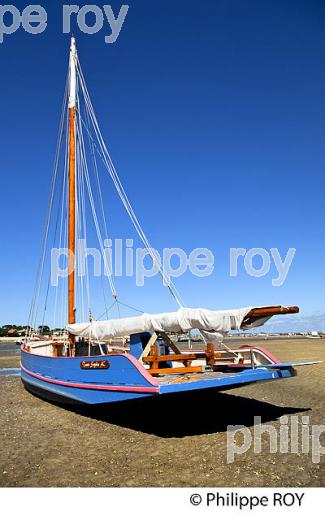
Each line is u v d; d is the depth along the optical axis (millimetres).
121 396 8992
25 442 8750
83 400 10305
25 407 12602
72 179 14852
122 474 6723
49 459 7566
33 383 14227
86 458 7594
